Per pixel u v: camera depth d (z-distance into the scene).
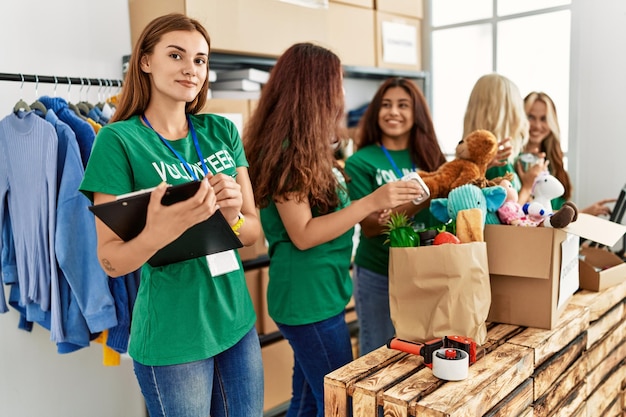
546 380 1.53
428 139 2.35
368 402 1.28
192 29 1.41
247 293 1.57
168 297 1.38
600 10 2.85
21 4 2.18
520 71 3.22
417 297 1.48
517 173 2.45
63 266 1.85
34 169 1.90
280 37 2.61
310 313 1.82
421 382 1.31
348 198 1.95
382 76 3.49
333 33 3.05
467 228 1.53
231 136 1.60
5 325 2.22
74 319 1.93
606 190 2.94
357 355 3.15
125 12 2.47
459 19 3.45
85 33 2.36
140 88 1.44
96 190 1.31
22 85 2.06
